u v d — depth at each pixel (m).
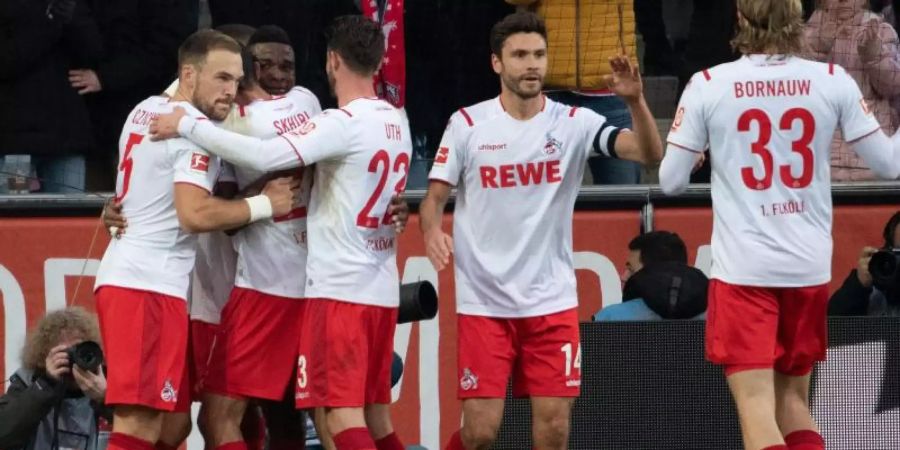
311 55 31.91
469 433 24.33
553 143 23.81
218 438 23.97
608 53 30.44
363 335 23.28
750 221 22.09
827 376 24.98
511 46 23.59
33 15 30.31
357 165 23.16
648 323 24.95
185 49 23.12
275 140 22.64
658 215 29.89
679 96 32.81
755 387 22.06
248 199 22.92
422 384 29.67
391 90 30.70
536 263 24.02
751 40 22.17
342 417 23.09
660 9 32.88
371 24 23.62
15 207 29.81
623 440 24.98
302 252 23.91
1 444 23.92
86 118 31.20
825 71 22.16
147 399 22.69
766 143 22.03
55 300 29.84
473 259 24.12
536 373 24.19
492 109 24.08
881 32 30.72
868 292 27.23
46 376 24.14
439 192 24.12
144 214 22.98
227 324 23.91
